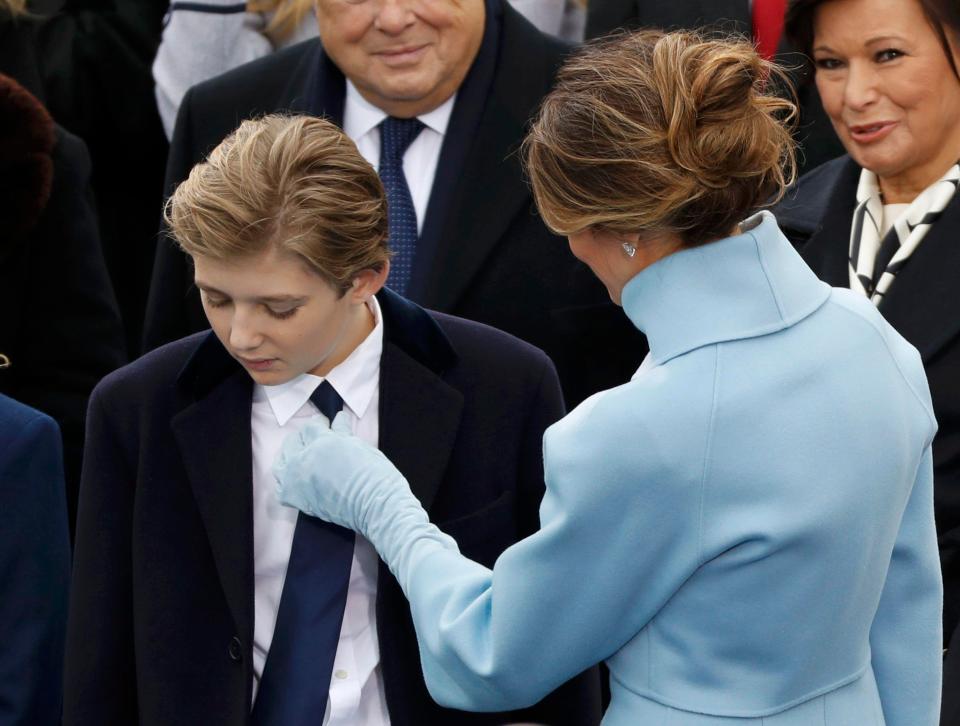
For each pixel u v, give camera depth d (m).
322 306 7.14
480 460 7.98
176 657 7.71
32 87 14.24
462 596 6.88
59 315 12.41
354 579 7.83
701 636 6.54
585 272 11.39
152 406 7.84
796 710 6.62
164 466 7.81
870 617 6.89
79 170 12.66
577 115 6.38
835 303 6.77
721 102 6.25
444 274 11.23
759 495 6.29
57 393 12.41
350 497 7.42
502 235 11.33
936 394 9.67
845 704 6.82
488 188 11.38
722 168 6.24
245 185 6.79
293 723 7.59
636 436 6.29
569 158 6.37
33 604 8.55
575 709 8.19
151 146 15.12
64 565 8.78
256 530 7.91
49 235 12.35
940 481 9.63
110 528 7.84
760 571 6.36
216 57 14.54
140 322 15.17
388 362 7.95
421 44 11.04
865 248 10.38
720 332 6.45
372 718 7.87
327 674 7.61
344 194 7.00
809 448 6.34
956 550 9.55
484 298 11.34
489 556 7.96
